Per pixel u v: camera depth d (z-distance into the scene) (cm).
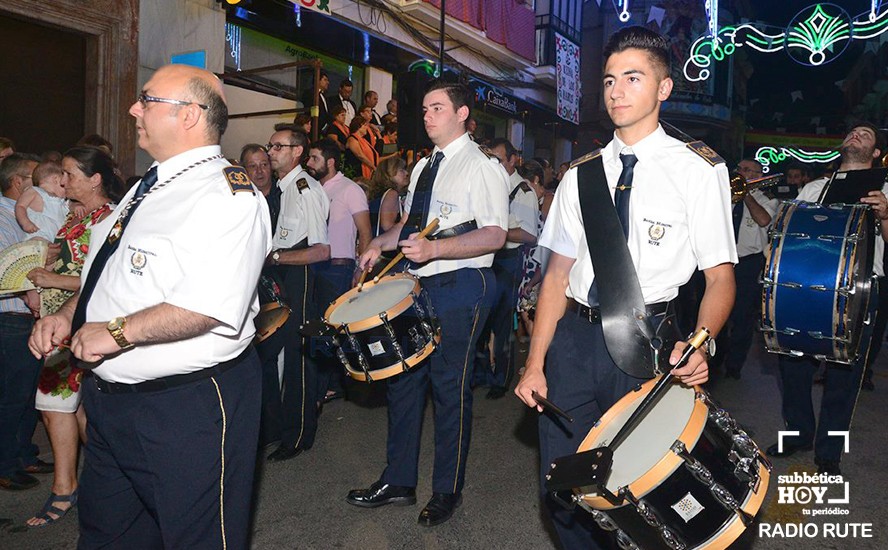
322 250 298
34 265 288
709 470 152
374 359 248
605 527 161
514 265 247
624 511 153
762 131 2369
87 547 187
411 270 264
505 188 243
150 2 670
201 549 174
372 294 260
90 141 468
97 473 182
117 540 187
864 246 305
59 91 643
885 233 332
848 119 2238
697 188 178
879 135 348
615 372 185
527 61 1240
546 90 1284
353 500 300
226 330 167
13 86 611
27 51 616
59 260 281
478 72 1160
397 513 293
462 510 297
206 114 173
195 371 170
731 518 156
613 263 181
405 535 273
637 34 181
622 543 163
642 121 185
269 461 351
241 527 183
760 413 450
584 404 192
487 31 1151
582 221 187
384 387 302
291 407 351
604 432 171
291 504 301
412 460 299
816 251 301
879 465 362
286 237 301
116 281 168
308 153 315
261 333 278
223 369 175
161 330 158
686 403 166
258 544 264
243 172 173
